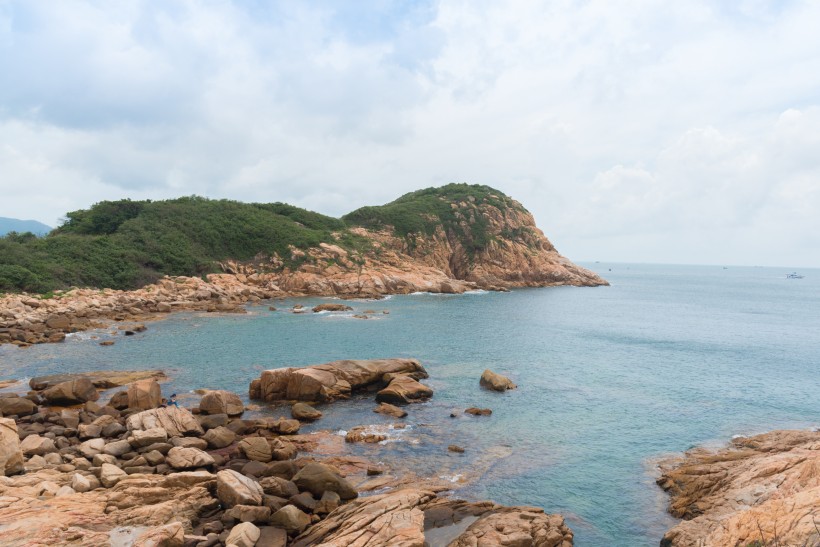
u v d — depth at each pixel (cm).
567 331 6247
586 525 1772
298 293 9419
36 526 1395
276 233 10544
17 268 6931
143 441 2161
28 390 3231
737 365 4475
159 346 4728
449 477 2122
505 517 1614
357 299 9156
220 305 7281
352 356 4475
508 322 6819
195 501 1694
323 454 2341
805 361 4684
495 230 13538
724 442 2580
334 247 10544
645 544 1658
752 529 1176
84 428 2328
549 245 14975
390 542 1351
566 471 2214
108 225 9888
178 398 3128
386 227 12500
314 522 1667
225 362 4150
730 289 16862
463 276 12644
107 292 7288
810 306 10469
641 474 2197
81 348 4572
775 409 3167
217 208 11106
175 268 8969
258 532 1505
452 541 1498
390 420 2861
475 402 3219
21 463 1822
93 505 1582
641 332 6341
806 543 1032
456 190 15462
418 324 6378
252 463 2016
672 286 18175
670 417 2978
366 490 1964
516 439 2591
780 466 1833
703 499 1836
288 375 3212
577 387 3628
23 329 5122
